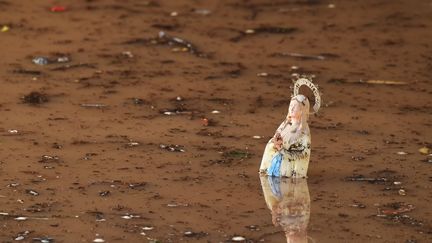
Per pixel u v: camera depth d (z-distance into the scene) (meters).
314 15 75.31
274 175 39.53
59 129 45.59
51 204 36.25
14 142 43.41
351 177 39.62
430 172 40.31
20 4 76.31
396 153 42.78
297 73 58.03
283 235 33.69
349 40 67.44
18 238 33.09
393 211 36.09
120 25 70.06
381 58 62.53
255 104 50.88
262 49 64.12
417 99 52.78
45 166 40.34
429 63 61.53
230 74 57.31
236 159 41.66
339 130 46.31
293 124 39.12
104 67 58.19
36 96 51.41
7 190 37.56
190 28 69.75
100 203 36.41
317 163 41.31
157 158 41.56
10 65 58.16
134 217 35.06
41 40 65.00
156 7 77.31
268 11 76.62
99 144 43.38
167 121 47.22
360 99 52.44
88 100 50.88
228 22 72.19
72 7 76.06
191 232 33.78
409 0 81.38
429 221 35.22
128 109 49.28
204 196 37.28
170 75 56.69
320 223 34.84
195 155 42.06
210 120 47.56
